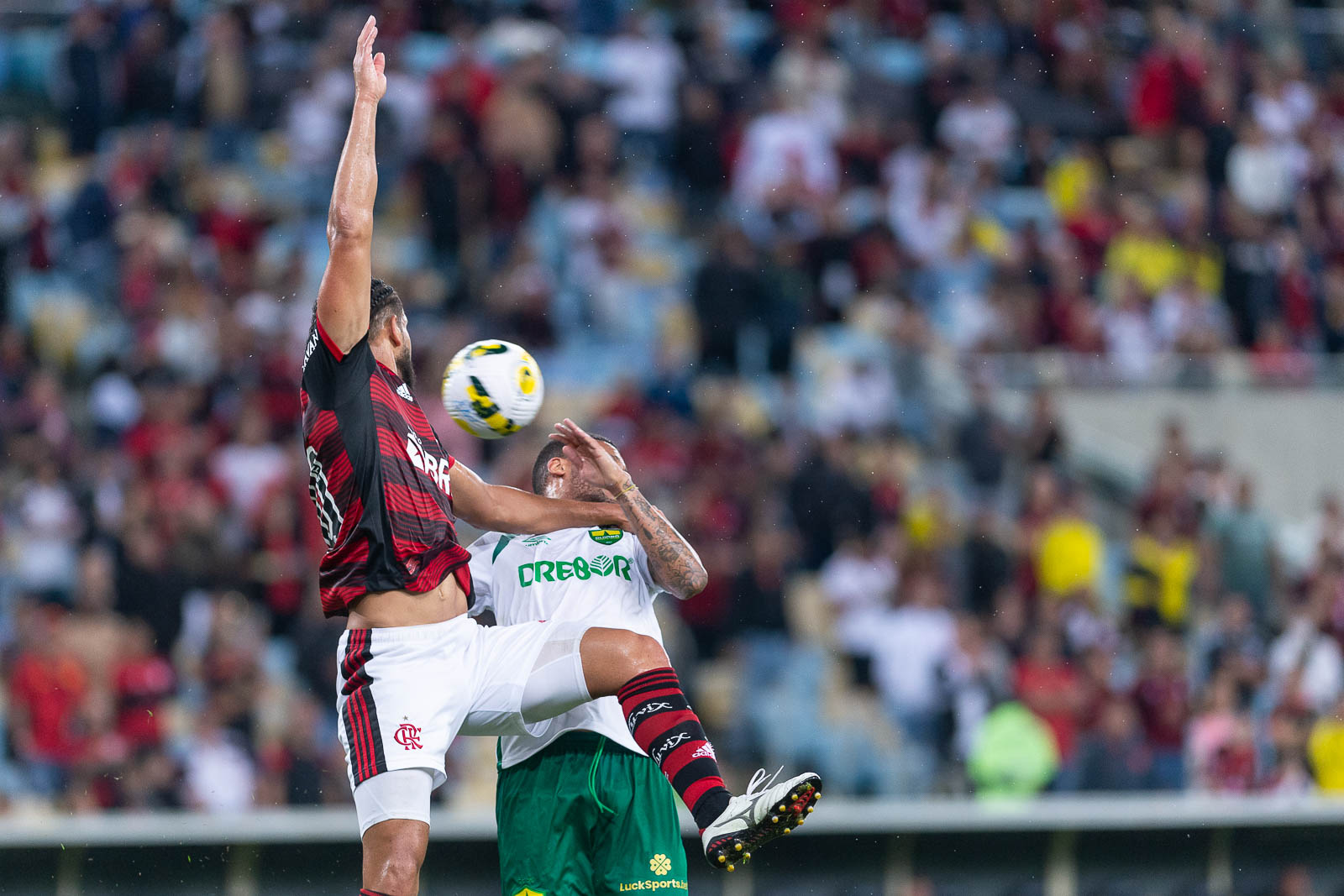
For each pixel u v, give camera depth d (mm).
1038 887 32281
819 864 31531
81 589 40656
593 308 54125
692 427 48531
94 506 44656
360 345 17094
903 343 52531
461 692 17281
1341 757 42594
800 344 53344
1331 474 54219
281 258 53625
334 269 16797
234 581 42250
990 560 45750
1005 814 31969
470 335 50656
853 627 43062
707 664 42438
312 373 17078
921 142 61219
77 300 51719
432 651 17094
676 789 17125
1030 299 55594
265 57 58000
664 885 18812
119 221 53812
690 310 54750
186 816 30047
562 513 18953
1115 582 49062
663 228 57156
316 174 56688
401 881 16375
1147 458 51438
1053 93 64375
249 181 56062
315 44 58906
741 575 43656
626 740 19047
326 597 17172
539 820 18875
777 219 56406
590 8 62281
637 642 17812
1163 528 47125
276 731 38750
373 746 16734
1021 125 62719
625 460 47031
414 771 16734
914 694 42344
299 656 39312
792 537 46031
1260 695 43344
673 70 60406
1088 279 57781
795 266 53844
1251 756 40781
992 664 42625
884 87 61438
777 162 57969
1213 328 57250
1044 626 43281
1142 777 40219
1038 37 65125
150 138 56281
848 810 31625
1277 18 68188
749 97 59250
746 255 52438
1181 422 53406
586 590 19375
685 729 17344
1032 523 46812
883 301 54906
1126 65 66438
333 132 57000
